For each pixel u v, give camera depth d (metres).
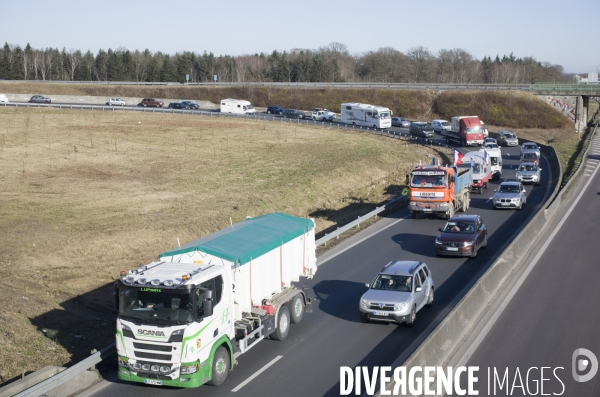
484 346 15.10
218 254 14.34
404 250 26.78
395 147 65.25
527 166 46.78
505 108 96.62
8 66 135.38
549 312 17.64
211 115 88.94
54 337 16.91
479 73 169.62
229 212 33.78
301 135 72.06
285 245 17.02
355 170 50.66
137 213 32.97
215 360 13.34
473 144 65.88
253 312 15.16
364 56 184.38
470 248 24.61
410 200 33.16
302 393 12.97
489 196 41.59
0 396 12.54
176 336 12.47
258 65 167.88
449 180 32.62
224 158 54.56
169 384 12.60
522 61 197.25
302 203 39.44
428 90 108.19
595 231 29.11
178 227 29.98
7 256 24.05
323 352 15.44
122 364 12.93
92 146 57.12
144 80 151.62
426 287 18.84
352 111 82.75
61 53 158.25
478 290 18.23
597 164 54.62
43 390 12.50
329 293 20.81
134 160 51.78
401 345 15.81
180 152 56.84
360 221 31.34
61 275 22.70
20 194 36.75
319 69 152.00
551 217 32.78
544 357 14.35
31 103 90.06
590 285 20.33
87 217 31.61
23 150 53.00
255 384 13.52
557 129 90.94
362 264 24.53
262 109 104.75
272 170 48.66
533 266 23.02
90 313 19.27
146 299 12.80
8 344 15.91
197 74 159.88
